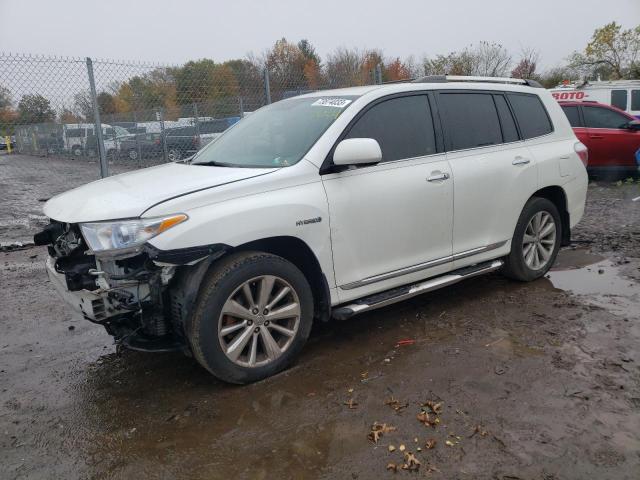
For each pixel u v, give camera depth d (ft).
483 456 8.96
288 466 8.93
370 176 12.98
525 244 17.28
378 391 11.19
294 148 12.85
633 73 94.68
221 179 11.57
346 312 12.59
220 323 11.04
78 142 43.88
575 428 9.65
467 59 91.15
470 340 13.51
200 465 9.08
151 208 10.40
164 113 38.24
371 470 8.73
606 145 38.75
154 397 11.44
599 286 17.25
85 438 10.03
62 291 12.05
